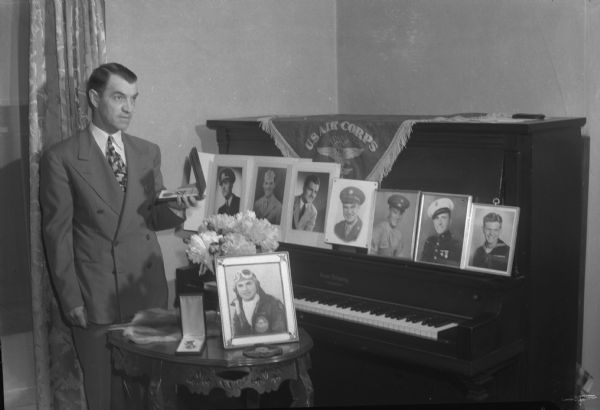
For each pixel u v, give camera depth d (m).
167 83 4.05
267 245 2.87
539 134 3.09
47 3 3.50
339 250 3.51
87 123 3.60
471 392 3.00
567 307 3.41
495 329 2.99
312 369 3.74
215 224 2.86
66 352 3.61
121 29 3.86
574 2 3.61
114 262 3.28
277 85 4.46
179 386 3.56
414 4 4.25
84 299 3.27
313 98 4.63
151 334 2.84
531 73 3.81
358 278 3.43
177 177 4.14
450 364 2.95
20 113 3.65
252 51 4.34
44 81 3.50
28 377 3.84
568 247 3.37
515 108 3.89
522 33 3.82
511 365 3.21
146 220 3.40
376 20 4.45
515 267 3.11
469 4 4.01
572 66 3.65
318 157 3.62
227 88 4.27
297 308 3.38
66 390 3.62
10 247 3.74
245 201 3.78
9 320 3.78
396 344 3.10
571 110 3.67
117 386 3.31
